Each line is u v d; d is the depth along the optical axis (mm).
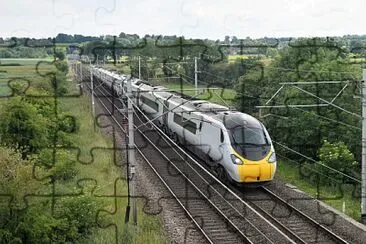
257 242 27656
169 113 48781
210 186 36812
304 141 45375
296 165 44719
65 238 26438
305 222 30891
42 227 25266
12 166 24969
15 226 24859
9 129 35406
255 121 37438
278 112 47656
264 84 49031
